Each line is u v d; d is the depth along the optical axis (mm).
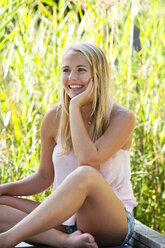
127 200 2207
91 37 3258
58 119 2379
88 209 2004
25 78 3119
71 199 1877
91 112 2309
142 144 3287
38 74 3332
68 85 2295
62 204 1868
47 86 3301
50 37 3693
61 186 1902
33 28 3398
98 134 2262
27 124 3119
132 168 3160
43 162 2453
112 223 2051
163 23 3830
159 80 3584
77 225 2141
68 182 1898
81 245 1972
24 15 3389
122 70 3527
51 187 2936
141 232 2252
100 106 2256
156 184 3197
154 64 3561
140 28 3730
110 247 2150
